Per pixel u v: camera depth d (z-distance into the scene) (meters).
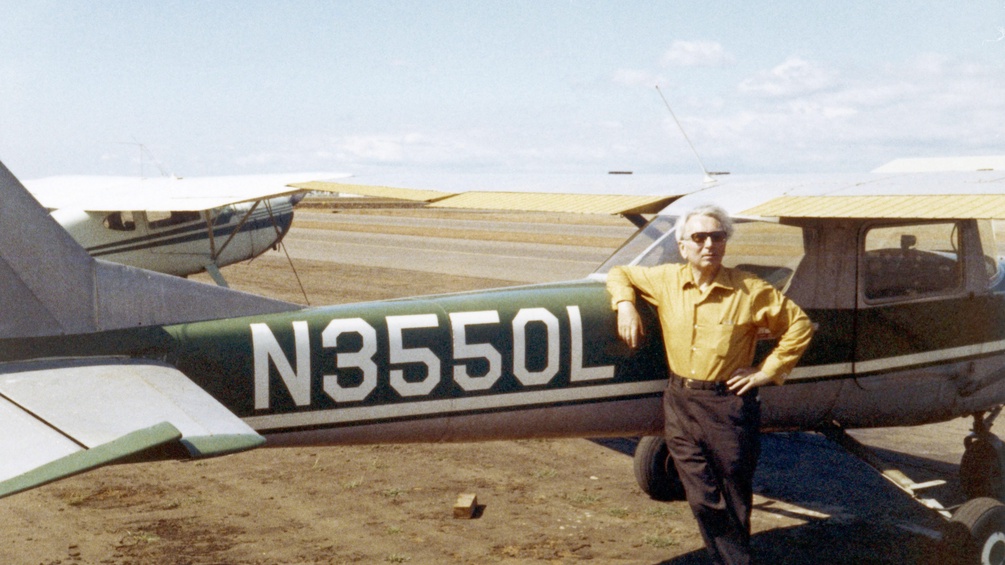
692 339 4.20
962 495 5.99
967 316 5.33
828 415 5.03
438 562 4.77
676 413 4.30
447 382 4.25
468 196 5.92
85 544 4.96
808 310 4.84
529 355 4.38
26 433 2.70
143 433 2.45
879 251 5.01
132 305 3.78
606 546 5.05
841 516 5.63
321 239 32.78
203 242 15.30
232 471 6.39
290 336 4.00
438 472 6.43
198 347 3.86
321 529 5.25
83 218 14.10
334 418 4.08
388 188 6.73
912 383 5.17
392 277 20.09
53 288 3.63
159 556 4.80
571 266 22.66
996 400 5.57
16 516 5.39
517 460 6.77
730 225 4.16
